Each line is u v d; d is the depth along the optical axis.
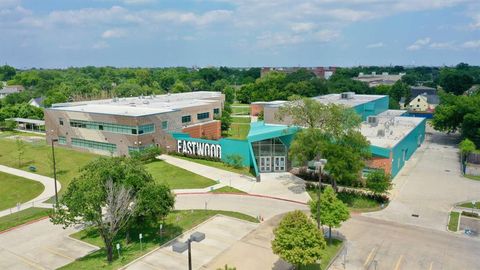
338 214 31.05
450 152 71.75
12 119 99.19
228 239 33.56
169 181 51.78
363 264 29.08
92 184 28.31
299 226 25.59
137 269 28.20
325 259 29.42
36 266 29.50
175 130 72.12
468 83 161.00
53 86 182.62
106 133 67.88
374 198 43.78
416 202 43.31
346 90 147.50
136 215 30.73
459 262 29.41
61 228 36.94
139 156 59.91
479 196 45.47
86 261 29.64
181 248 20.31
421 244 32.50
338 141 44.06
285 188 48.88
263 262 29.27
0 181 53.50
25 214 40.78
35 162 64.00
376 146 50.38
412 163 62.62
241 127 101.06
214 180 52.38
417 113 122.50
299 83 140.88
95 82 198.75
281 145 55.91
